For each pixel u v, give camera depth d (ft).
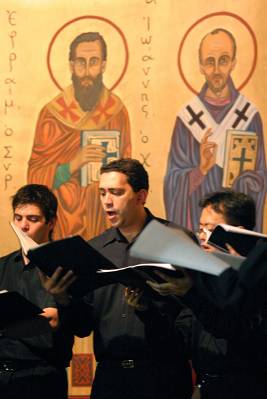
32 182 28.66
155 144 28.25
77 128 28.60
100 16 28.71
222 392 18.16
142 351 19.79
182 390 19.92
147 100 28.37
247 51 28.09
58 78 28.78
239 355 18.12
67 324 19.88
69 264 17.72
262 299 16.21
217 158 27.99
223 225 16.76
